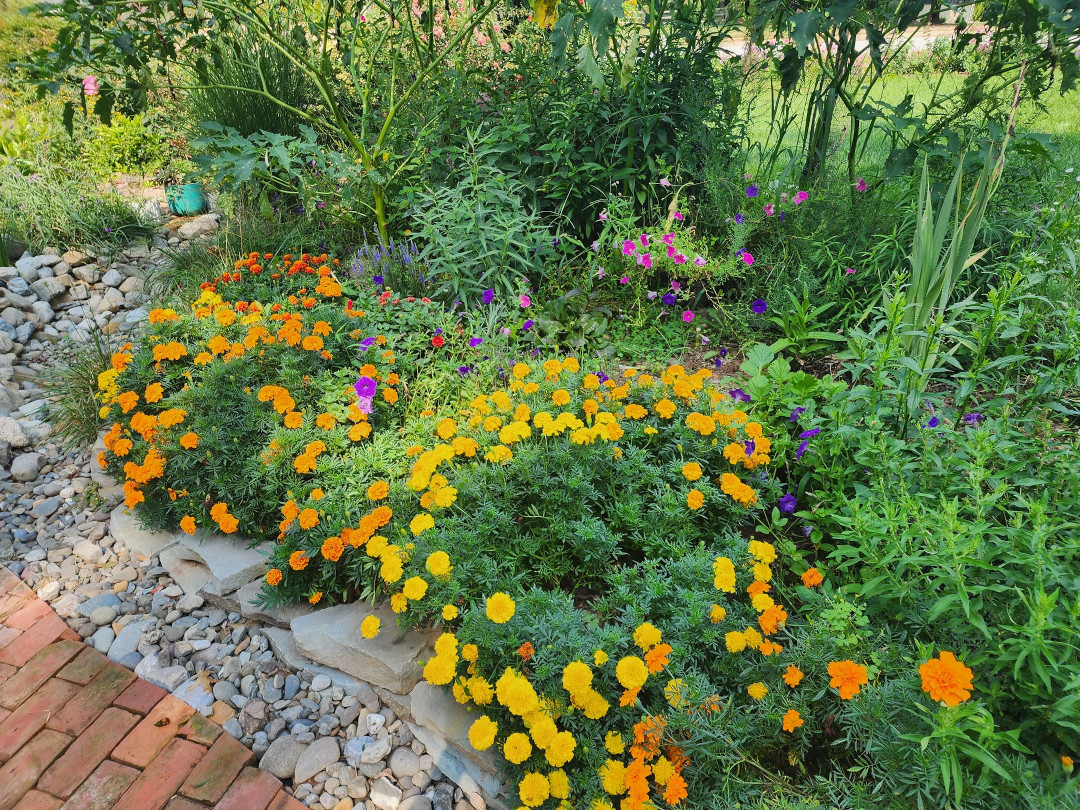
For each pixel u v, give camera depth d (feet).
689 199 13.52
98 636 7.93
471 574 6.71
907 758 4.96
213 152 15.47
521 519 7.63
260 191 14.05
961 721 5.06
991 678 5.38
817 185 12.42
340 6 13.20
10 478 10.36
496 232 12.05
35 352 12.70
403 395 9.82
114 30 10.12
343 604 7.70
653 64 13.44
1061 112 17.81
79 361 11.89
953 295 10.54
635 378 9.02
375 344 9.98
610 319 11.94
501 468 7.40
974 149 11.05
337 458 8.53
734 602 6.50
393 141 14.44
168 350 9.59
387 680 6.97
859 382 9.81
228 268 13.70
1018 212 11.02
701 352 11.46
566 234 13.29
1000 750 5.00
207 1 11.46
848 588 6.22
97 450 10.77
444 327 10.82
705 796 5.32
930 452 7.00
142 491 8.91
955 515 5.61
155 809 6.15
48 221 14.78
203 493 8.66
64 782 6.36
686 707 5.35
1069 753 5.04
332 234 14.62
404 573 6.85
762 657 5.93
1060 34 10.13
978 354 7.55
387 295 11.62
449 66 15.38
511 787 5.92
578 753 5.66
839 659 5.65
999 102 11.37
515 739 5.32
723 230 13.08
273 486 8.19
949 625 5.59
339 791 6.37
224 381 9.38
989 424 7.04
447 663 5.85
